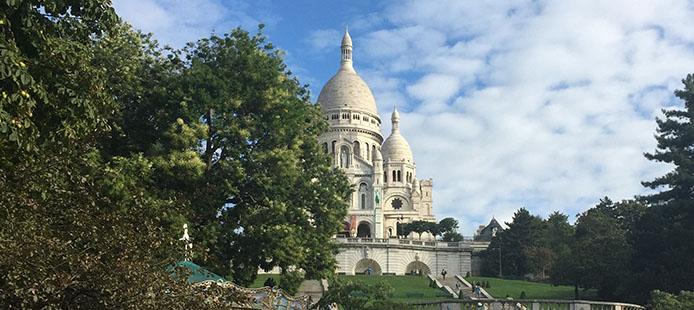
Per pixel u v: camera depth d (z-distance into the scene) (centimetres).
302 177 4738
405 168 19475
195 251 2098
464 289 10106
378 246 12825
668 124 8019
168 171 3928
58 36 2436
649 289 7081
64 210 1898
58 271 1698
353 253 12762
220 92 4306
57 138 2167
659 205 7756
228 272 4244
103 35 4000
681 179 7512
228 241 4322
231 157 4356
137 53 4334
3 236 1630
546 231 13338
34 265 1620
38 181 1886
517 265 12738
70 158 2069
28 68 1988
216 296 1959
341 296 3694
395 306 3653
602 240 8219
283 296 2833
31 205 1766
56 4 2206
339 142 19062
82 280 1725
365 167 17975
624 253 7756
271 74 4572
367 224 17425
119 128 3784
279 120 4481
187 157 3956
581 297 8538
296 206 4706
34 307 1689
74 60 2128
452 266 13238
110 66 3966
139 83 4288
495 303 4503
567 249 10038
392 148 19912
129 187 2234
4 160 1861
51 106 2111
